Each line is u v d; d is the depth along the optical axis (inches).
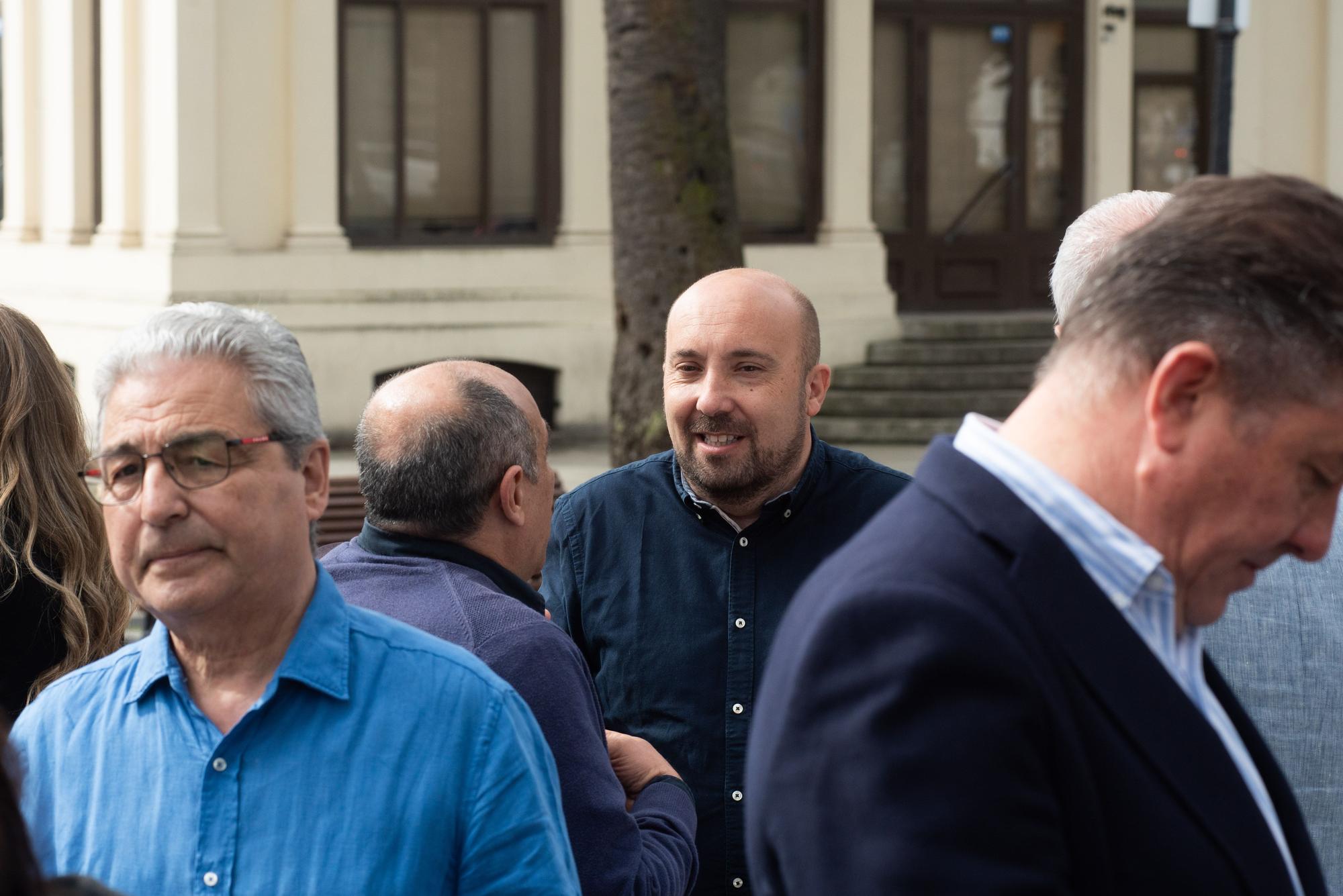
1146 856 56.7
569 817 91.9
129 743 78.1
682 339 125.0
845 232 541.0
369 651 78.5
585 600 129.4
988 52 565.3
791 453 124.7
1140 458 58.7
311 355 481.4
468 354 499.8
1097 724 57.4
